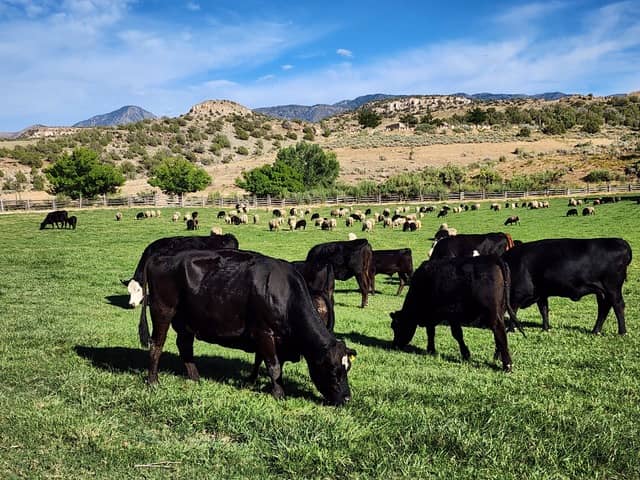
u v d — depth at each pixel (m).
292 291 7.47
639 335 12.49
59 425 6.26
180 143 135.50
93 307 15.49
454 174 76.62
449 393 7.88
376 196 68.50
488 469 5.47
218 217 50.06
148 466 5.43
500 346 9.53
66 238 35.78
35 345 10.24
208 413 6.71
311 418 6.68
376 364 9.85
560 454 5.82
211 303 7.66
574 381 8.66
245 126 161.25
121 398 7.27
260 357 8.31
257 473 5.36
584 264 12.13
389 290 22.14
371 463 5.54
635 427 6.59
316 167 80.19
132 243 33.59
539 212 49.53
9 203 55.94
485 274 9.55
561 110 178.75
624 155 84.88
